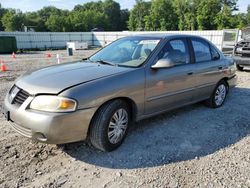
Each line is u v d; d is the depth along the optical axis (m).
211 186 2.81
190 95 4.59
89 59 4.46
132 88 3.54
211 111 5.21
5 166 3.14
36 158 3.33
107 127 3.33
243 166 3.20
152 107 3.94
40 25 87.44
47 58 19.73
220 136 4.05
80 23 90.38
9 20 83.56
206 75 4.83
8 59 18.83
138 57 3.99
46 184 2.83
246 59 9.73
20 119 3.06
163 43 4.14
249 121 4.71
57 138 2.98
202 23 67.19
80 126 3.08
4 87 7.45
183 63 4.40
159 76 3.90
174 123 4.52
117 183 2.86
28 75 3.61
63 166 3.18
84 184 2.84
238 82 8.21
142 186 2.80
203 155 3.46
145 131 4.16
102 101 3.22
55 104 2.96
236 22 64.00
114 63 4.00
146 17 82.19
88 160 3.31
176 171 3.08
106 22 101.06
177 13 75.69
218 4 66.75
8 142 3.72
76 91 3.04
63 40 41.84
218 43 25.23
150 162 3.27
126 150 3.56
